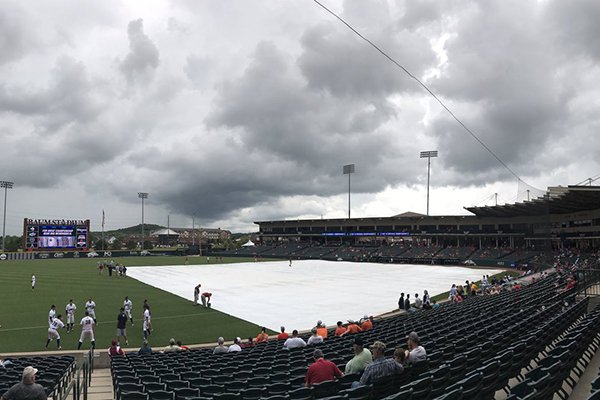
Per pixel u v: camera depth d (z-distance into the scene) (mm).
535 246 88250
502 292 37594
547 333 13727
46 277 66688
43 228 123625
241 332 29359
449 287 52812
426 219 112938
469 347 13367
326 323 31812
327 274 71500
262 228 148125
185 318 34062
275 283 57750
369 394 7828
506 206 71438
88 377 16875
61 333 28688
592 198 48125
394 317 31047
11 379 13023
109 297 45375
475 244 106125
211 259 121000
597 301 26266
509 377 9727
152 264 99312
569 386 10555
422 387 7492
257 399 8117
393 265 94438
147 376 12250
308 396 8484
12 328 29906
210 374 12828
